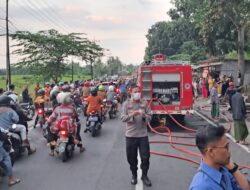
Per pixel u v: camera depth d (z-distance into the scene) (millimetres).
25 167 9227
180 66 15320
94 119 13766
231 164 2787
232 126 15719
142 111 7461
